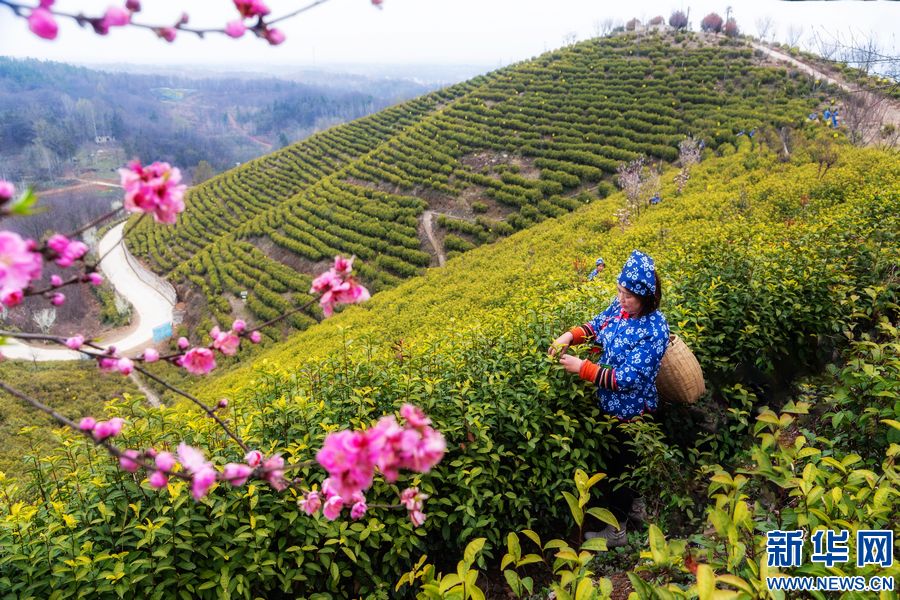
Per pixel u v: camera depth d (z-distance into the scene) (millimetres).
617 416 3838
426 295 22797
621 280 3621
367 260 36156
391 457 1388
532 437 4027
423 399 4004
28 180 128125
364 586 3498
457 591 2129
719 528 2172
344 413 4027
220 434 3793
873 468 3262
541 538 4117
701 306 5230
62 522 3086
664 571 2512
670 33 61406
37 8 1324
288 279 37906
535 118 45500
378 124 62812
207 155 195125
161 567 2930
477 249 31234
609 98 46000
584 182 36281
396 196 41156
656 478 3877
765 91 41500
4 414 25266
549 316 5086
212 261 46406
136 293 50000
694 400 4090
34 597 2812
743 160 26656
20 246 1314
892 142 25391
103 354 1804
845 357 4844
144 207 1556
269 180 59625
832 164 18281
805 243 6523
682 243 11414
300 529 3246
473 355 4570
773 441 2689
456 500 3633
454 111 51188
